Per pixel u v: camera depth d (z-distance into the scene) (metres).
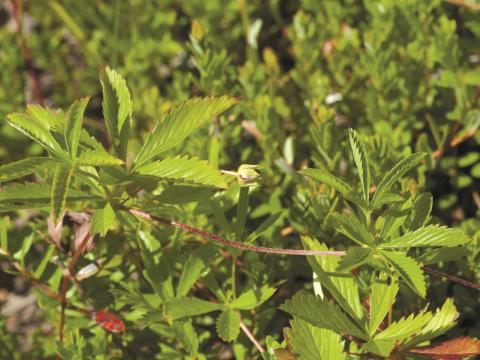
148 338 0.54
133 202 0.49
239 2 0.70
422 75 0.60
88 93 0.74
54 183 0.43
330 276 0.46
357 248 0.44
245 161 0.60
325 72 0.66
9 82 0.68
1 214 0.63
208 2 0.70
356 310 0.45
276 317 0.55
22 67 0.74
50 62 0.74
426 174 0.57
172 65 0.74
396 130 0.57
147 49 0.69
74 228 0.50
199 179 0.44
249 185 0.47
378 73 0.59
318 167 0.56
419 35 0.60
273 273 0.52
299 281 0.57
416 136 0.61
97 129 0.71
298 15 0.64
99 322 0.51
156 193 0.52
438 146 0.58
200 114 0.44
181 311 0.48
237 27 0.71
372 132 0.60
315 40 0.63
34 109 0.46
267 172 0.58
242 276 0.55
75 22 0.74
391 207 0.45
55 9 0.71
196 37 0.58
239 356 0.51
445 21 0.57
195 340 0.48
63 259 0.54
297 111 0.65
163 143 0.44
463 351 0.44
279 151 0.60
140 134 0.65
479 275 0.52
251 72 0.61
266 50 0.64
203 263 0.49
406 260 0.44
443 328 0.44
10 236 0.61
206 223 0.52
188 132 0.44
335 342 0.44
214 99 0.44
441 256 0.46
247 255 0.51
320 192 0.54
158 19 0.70
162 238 0.52
